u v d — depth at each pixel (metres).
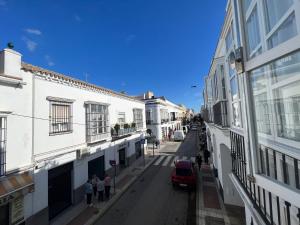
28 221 7.46
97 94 13.43
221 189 10.41
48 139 8.79
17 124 7.25
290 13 1.96
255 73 2.64
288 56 2.00
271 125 2.57
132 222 8.39
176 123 46.44
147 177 14.66
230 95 6.98
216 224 7.89
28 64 8.51
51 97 8.98
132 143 19.45
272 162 2.60
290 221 2.88
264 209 3.34
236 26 3.09
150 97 35.31
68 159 10.02
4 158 6.68
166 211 9.23
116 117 16.41
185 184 11.60
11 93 7.08
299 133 2.23
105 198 10.73
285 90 2.22
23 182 7.04
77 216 8.96
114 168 14.41
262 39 2.51
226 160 9.66
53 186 9.26
